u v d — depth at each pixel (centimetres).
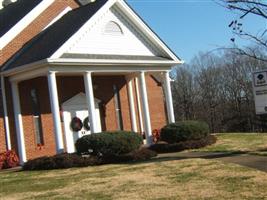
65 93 2433
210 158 1712
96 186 1317
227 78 6303
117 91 2692
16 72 2155
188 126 2264
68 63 2083
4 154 2130
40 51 2128
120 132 1967
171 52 2548
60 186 1376
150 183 1283
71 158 1847
